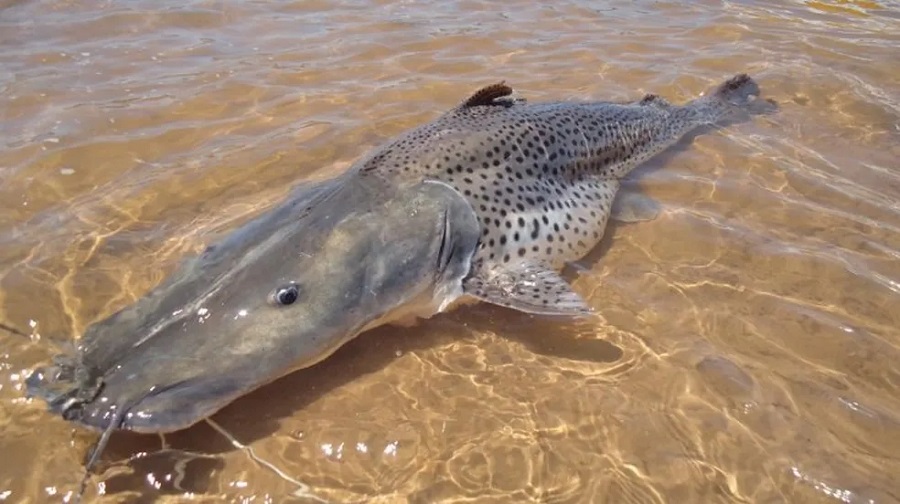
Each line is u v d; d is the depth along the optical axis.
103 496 0.55
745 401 0.64
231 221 0.83
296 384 0.65
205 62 1.20
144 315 0.59
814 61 1.31
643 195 0.92
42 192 0.86
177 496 0.55
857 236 0.85
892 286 0.77
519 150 0.79
